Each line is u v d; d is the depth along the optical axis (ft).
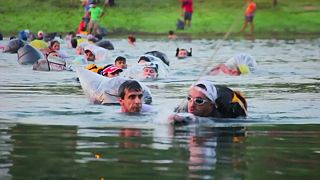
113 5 202.59
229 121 42.27
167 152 31.71
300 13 202.59
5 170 27.58
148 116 44.09
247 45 144.15
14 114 44.91
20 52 95.55
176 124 40.78
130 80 48.57
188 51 121.49
